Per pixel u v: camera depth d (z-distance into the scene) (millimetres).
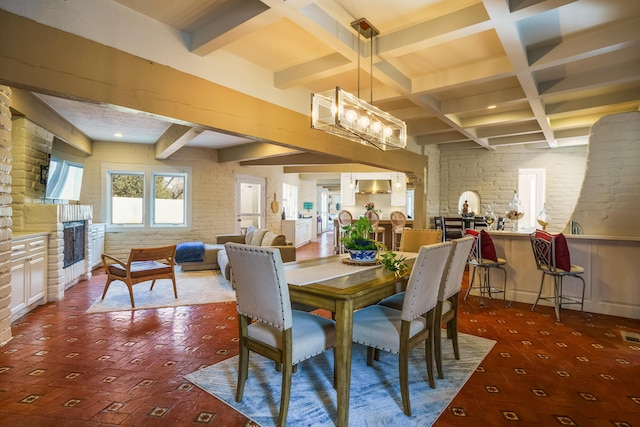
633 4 2357
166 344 2898
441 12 2477
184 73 2707
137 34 2416
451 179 7539
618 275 3754
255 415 1917
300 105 3852
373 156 5156
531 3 2127
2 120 2801
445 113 4508
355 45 2732
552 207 6883
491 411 1962
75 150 5977
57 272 4133
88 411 1932
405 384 1944
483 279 4574
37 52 1956
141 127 5422
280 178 9344
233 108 3100
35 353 2691
